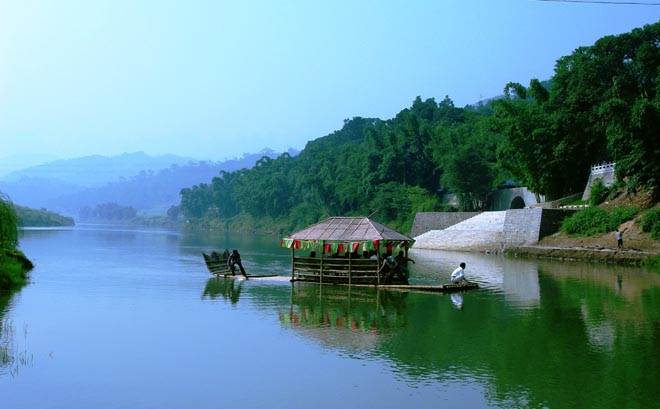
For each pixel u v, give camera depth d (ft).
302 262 101.35
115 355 49.42
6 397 38.96
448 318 66.54
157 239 288.71
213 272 113.50
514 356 49.26
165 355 49.44
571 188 214.69
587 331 58.95
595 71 185.88
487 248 197.06
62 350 50.80
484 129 279.49
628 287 93.56
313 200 435.12
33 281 98.63
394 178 339.36
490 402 38.27
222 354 49.90
